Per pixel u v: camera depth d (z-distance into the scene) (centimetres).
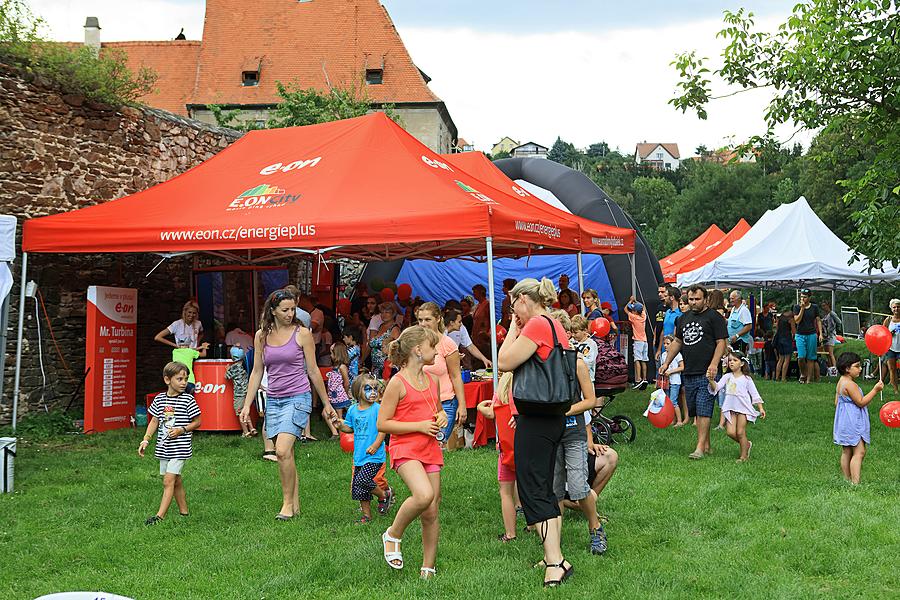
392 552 521
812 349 1770
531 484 506
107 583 516
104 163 1265
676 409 1170
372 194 977
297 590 501
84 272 1240
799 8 1255
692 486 750
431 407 528
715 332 891
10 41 1156
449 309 1099
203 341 1234
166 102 4553
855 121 1286
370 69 4716
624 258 1725
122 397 1154
